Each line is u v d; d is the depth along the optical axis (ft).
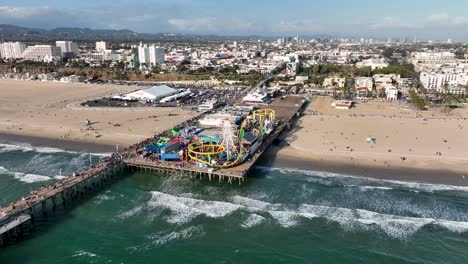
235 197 364.79
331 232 301.84
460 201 350.43
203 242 289.94
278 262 266.16
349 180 399.65
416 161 445.78
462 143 502.38
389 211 333.42
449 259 267.59
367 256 271.69
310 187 384.06
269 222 317.01
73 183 362.12
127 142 533.55
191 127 571.28
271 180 402.72
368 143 513.04
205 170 400.26
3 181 395.14
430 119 642.63
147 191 380.58
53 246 285.43
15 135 573.74
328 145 508.94
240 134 457.27
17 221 299.58
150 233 302.45
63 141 540.11
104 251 278.87
